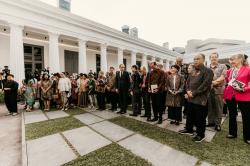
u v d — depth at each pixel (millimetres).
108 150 3246
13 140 4098
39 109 7945
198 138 3547
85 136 4066
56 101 8383
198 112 3553
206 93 3510
